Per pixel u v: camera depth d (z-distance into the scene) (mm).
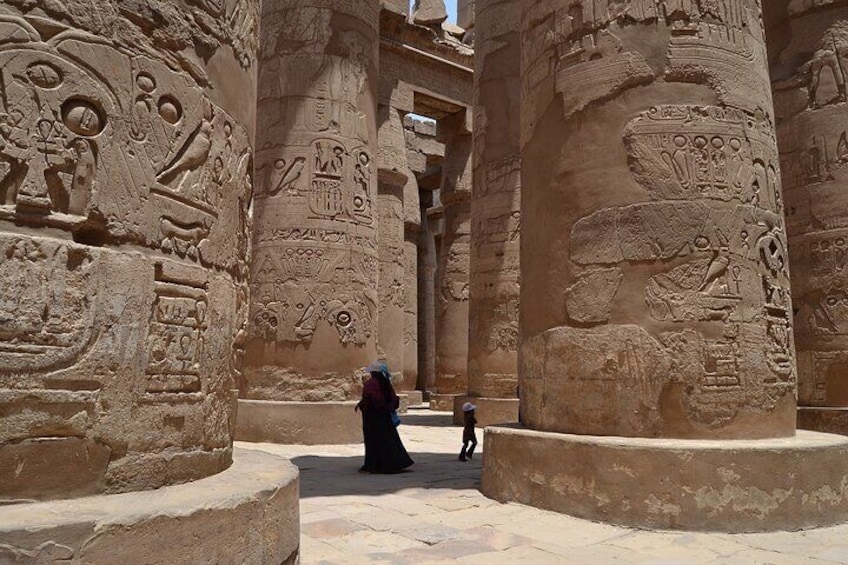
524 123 6672
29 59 2531
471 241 14133
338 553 4254
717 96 5668
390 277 17766
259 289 10273
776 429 5492
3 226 2453
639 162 5559
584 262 5691
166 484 2824
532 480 5578
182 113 3002
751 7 6074
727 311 5375
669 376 5289
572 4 6098
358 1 11047
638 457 4969
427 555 4219
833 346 8695
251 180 3689
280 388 10016
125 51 2789
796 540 4645
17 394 2404
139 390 2721
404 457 7488
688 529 4816
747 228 5574
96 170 2656
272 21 10766
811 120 9133
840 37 9062
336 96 10625
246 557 2760
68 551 2211
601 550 4355
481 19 14258
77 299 2553
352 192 10641
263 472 3279
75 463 2529
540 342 6031
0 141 2453
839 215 8781
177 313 2908
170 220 2910
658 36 5711
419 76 18391
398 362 17703
